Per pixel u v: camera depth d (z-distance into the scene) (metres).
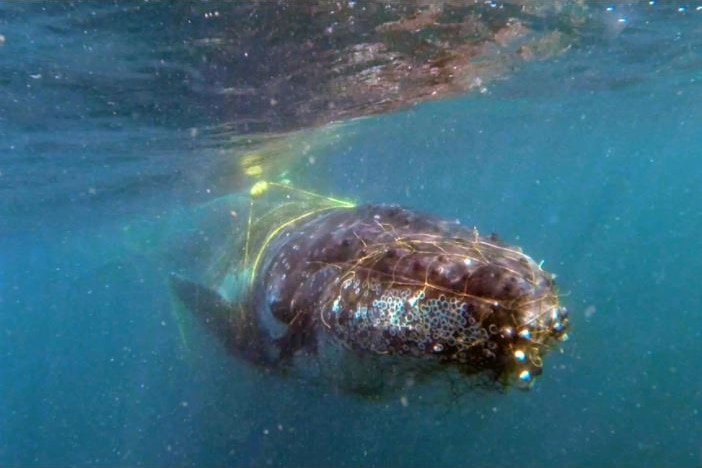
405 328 4.25
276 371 7.68
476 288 4.02
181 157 18.11
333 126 20.22
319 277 5.68
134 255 29.77
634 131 42.12
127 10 8.42
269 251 7.62
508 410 19.73
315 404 9.28
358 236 5.62
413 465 15.05
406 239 5.14
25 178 18.23
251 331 7.58
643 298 46.97
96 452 23.31
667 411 20.53
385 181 45.97
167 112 13.55
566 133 39.84
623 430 19.22
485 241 4.91
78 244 37.31
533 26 13.55
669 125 40.12
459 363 4.21
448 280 4.18
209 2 8.48
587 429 19.31
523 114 30.17
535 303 3.84
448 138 33.47
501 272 4.03
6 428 31.19
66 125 13.48
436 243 4.85
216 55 10.56
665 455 17.38
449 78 17.16
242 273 8.27
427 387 4.73
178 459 17.23
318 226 6.78
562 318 3.94
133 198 23.52
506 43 14.43
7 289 66.00
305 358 6.14
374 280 4.68
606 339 30.67
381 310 4.45
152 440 20.70
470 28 12.52
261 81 12.57
